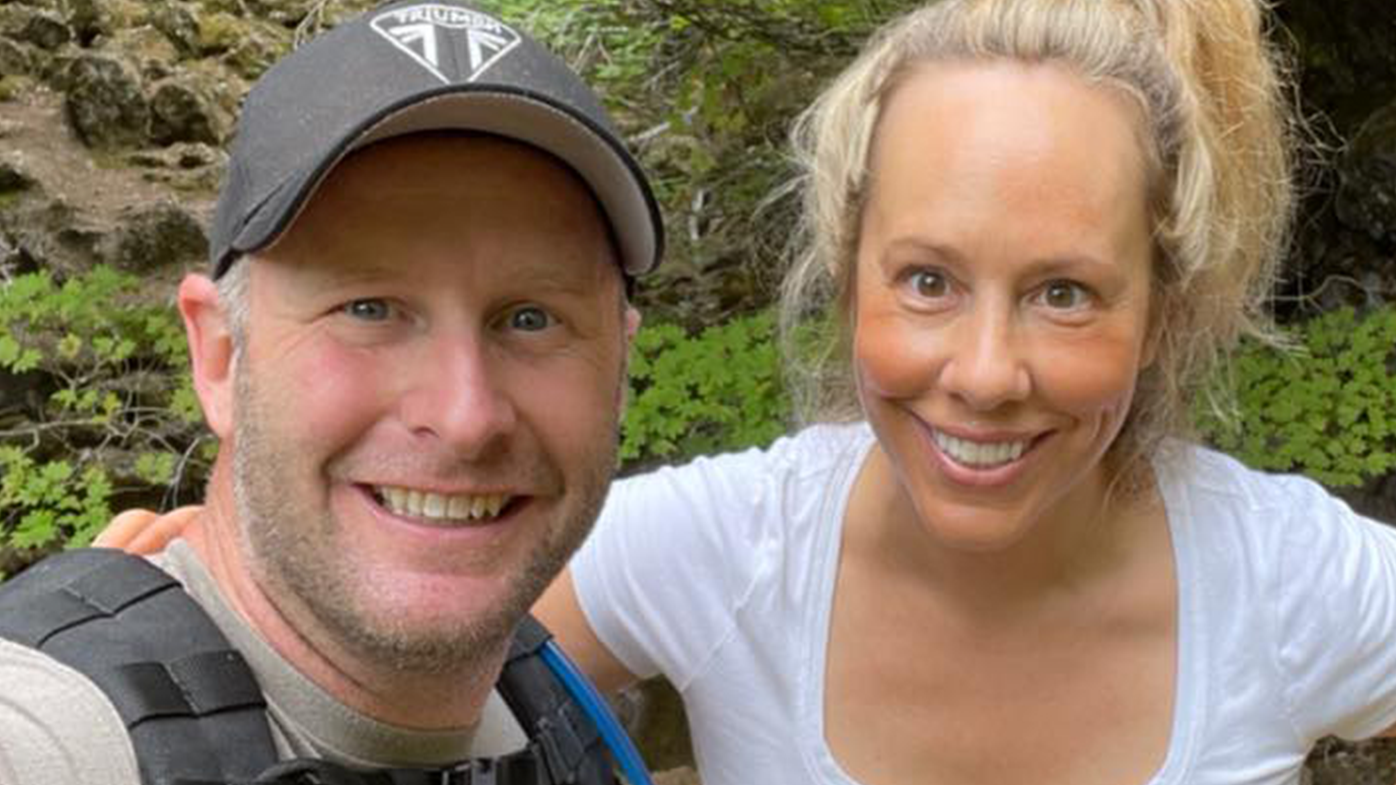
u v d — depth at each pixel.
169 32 6.23
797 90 4.23
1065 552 1.63
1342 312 4.00
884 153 1.51
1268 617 1.64
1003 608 1.65
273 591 1.16
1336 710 1.67
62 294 4.19
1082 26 1.48
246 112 1.16
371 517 1.14
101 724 1.03
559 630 1.78
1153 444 1.64
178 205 4.93
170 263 4.89
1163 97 1.49
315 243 1.11
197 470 4.08
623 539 1.74
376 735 1.18
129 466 4.02
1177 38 1.55
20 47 5.88
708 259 4.58
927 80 1.49
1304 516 1.68
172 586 1.16
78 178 5.32
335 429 1.12
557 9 4.17
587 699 1.42
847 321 1.65
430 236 1.11
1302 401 3.67
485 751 1.29
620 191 1.16
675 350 3.73
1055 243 1.43
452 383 1.12
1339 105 4.73
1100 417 1.50
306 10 6.57
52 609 1.12
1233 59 1.60
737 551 1.71
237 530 1.19
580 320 1.17
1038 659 1.67
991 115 1.44
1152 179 1.49
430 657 1.15
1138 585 1.66
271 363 1.13
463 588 1.15
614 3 4.09
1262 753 1.67
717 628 1.72
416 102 1.08
